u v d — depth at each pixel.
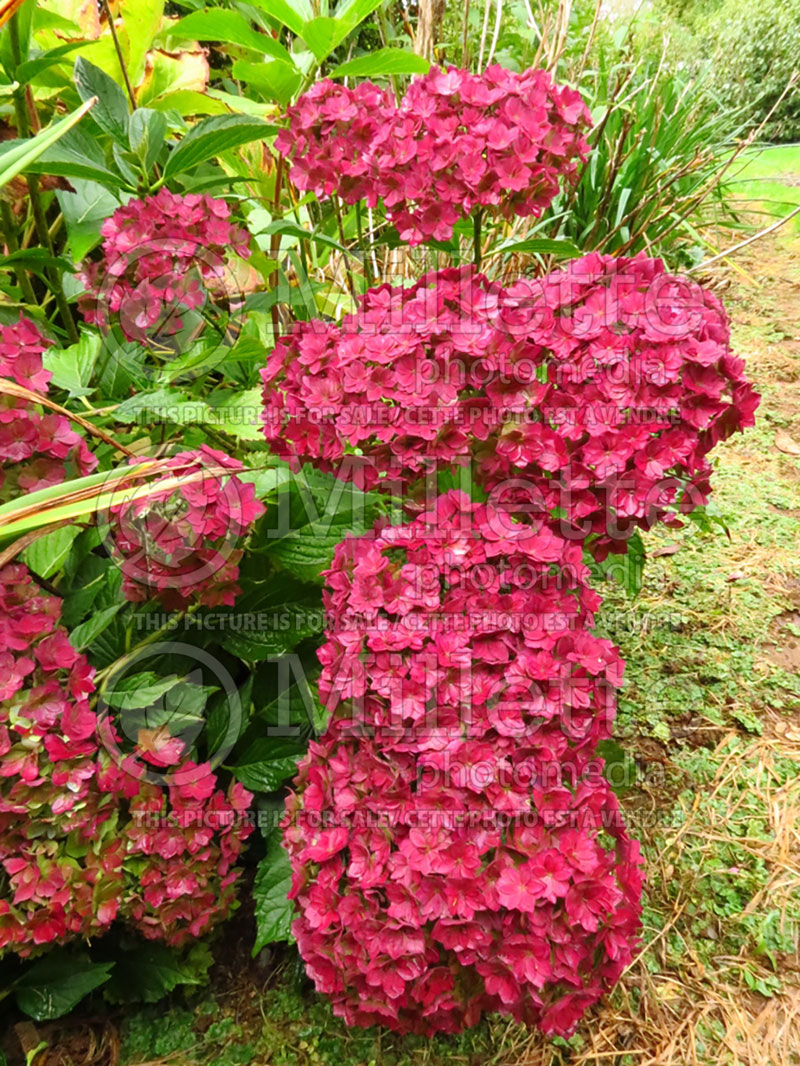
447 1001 0.95
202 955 1.18
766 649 1.78
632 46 2.96
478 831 0.93
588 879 0.91
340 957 0.95
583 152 1.25
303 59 1.49
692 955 1.27
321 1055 1.13
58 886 0.96
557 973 0.92
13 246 1.47
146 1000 1.15
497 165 1.18
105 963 1.10
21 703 0.95
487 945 0.91
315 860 0.96
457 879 0.90
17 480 1.05
